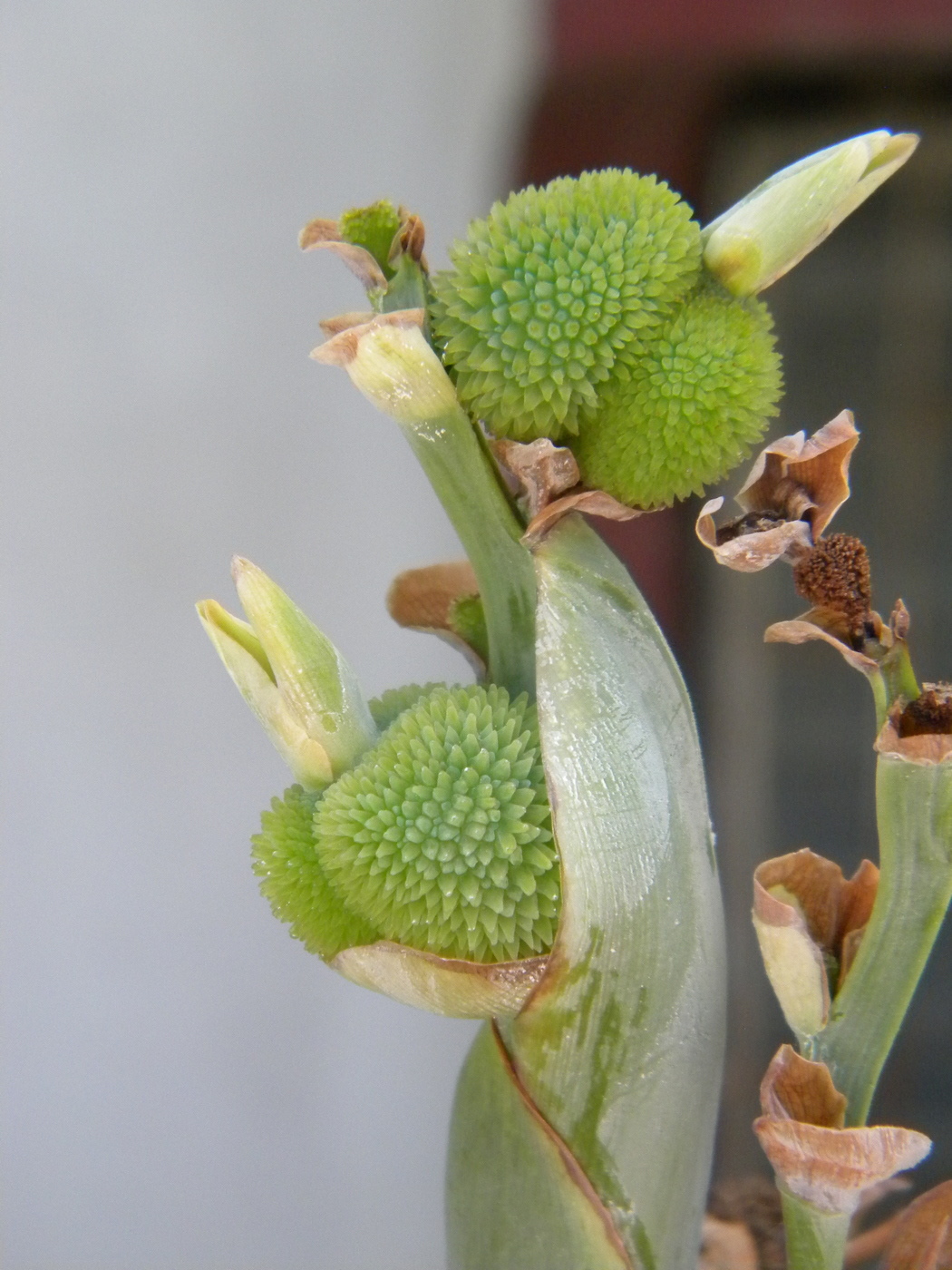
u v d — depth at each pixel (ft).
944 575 2.83
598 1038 1.02
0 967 2.62
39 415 2.47
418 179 2.69
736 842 2.89
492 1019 1.03
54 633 2.54
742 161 2.64
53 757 2.58
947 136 2.62
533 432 1.01
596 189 1.01
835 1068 1.03
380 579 2.78
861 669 1.00
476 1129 1.04
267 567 2.67
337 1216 2.87
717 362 0.99
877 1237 1.15
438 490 1.03
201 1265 2.80
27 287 2.43
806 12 2.45
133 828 2.65
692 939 1.02
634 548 2.72
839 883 1.05
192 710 2.64
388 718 1.07
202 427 2.58
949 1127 2.87
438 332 1.01
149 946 2.70
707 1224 1.21
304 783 1.04
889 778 1.00
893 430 2.82
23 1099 2.68
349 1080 2.85
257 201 2.57
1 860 2.58
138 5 2.40
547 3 2.59
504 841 1.00
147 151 2.46
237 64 2.50
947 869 1.00
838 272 2.80
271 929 2.75
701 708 2.83
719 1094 1.05
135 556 2.57
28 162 2.39
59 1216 2.72
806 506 1.00
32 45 2.35
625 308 0.99
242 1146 2.81
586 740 1.00
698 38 2.51
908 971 1.01
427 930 1.01
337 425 2.69
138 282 2.50
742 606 2.81
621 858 1.00
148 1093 2.74
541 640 1.00
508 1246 1.04
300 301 2.63
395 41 2.60
